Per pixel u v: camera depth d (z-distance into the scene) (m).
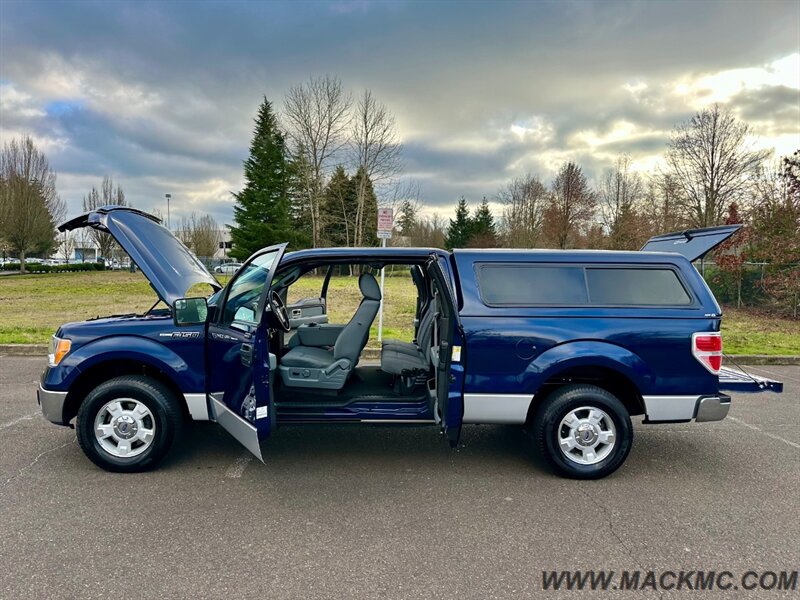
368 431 4.96
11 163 41.25
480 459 4.28
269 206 40.03
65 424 3.92
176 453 4.31
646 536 3.06
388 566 2.71
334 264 4.07
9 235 37.78
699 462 4.27
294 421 3.93
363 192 33.50
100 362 3.86
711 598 2.49
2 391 6.31
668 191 23.70
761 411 5.80
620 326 3.78
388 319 12.11
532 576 2.64
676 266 3.96
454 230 53.88
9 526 3.08
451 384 3.74
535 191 42.47
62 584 2.52
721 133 22.11
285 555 2.80
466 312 3.78
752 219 15.17
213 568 2.67
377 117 31.70
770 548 2.94
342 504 3.43
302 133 32.19
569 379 4.01
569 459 3.85
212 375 3.86
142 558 2.75
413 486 3.73
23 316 13.53
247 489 3.64
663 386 3.78
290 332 4.99
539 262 3.95
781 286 13.90
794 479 3.93
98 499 3.45
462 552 2.86
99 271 45.12
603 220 35.22
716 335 3.80
